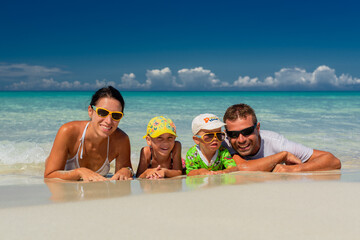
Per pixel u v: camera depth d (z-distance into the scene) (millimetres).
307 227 1522
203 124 4449
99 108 3758
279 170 4016
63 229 1531
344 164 5266
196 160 4695
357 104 26406
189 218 1680
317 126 10562
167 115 14570
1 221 1675
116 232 1476
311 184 2646
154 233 1455
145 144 7332
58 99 34156
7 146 6867
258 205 1939
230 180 3018
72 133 3943
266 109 19672
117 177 3676
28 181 3516
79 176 3607
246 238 1383
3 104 23422
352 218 1661
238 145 4531
